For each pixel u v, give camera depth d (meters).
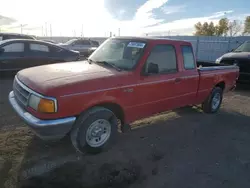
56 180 2.74
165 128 4.57
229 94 7.95
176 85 4.22
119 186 2.71
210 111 5.59
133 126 4.55
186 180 2.91
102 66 3.70
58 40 35.66
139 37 4.00
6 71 8.04
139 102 3.65
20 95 3.24
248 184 2.92
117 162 3.21
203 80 4.89
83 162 3.15
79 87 2.91
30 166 2.97
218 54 21.50
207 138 4.24
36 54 8.49
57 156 3.25
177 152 3.63
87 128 3.13
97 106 3.24
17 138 3.68
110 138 3.45
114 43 4.18
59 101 2.75
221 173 3.12
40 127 2.73
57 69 3.47
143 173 3.00
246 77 8.14
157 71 3.67
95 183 2.73
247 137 4.39
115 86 3.24
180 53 4.28
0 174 2.77
